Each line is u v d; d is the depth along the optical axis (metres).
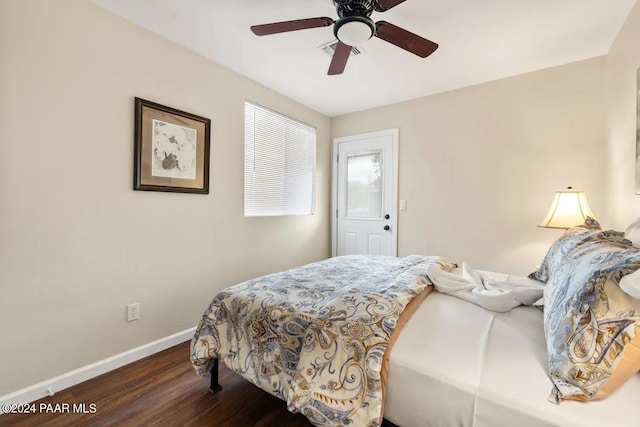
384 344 1.08
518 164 2.69
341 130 3.80
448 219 3.05
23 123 1.53
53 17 1.62
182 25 2.00
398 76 2.72
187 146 2.27
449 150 3.04
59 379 1.68
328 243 3.90
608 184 2.28
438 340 1.14
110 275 1.89
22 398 1.55
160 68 2.11
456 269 2.17
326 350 1.14
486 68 2.56
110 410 1.53
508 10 1.81
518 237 2.70
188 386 1.73
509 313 1.40
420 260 2.17
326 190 3.86
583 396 0.82
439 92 3.08
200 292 2.42
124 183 1.94
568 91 2.47
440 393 0.94
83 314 1.78
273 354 1.34
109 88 1.85
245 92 2.75
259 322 1.41
